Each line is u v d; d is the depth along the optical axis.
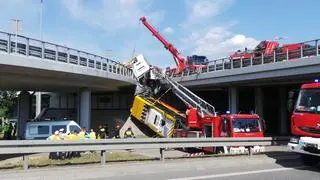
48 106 65.81
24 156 14.46
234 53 45.78
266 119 58.34
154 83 42.75
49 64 33.28
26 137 33.09
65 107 60.47
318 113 15.70
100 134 37.38
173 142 17.38
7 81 38.09
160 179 13.43
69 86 45.62
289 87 51.06
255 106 51.81
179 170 15.55
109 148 15.80
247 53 43.75
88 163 16.27
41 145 14.70
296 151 16.31
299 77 38.31
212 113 31.88
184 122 34.56
